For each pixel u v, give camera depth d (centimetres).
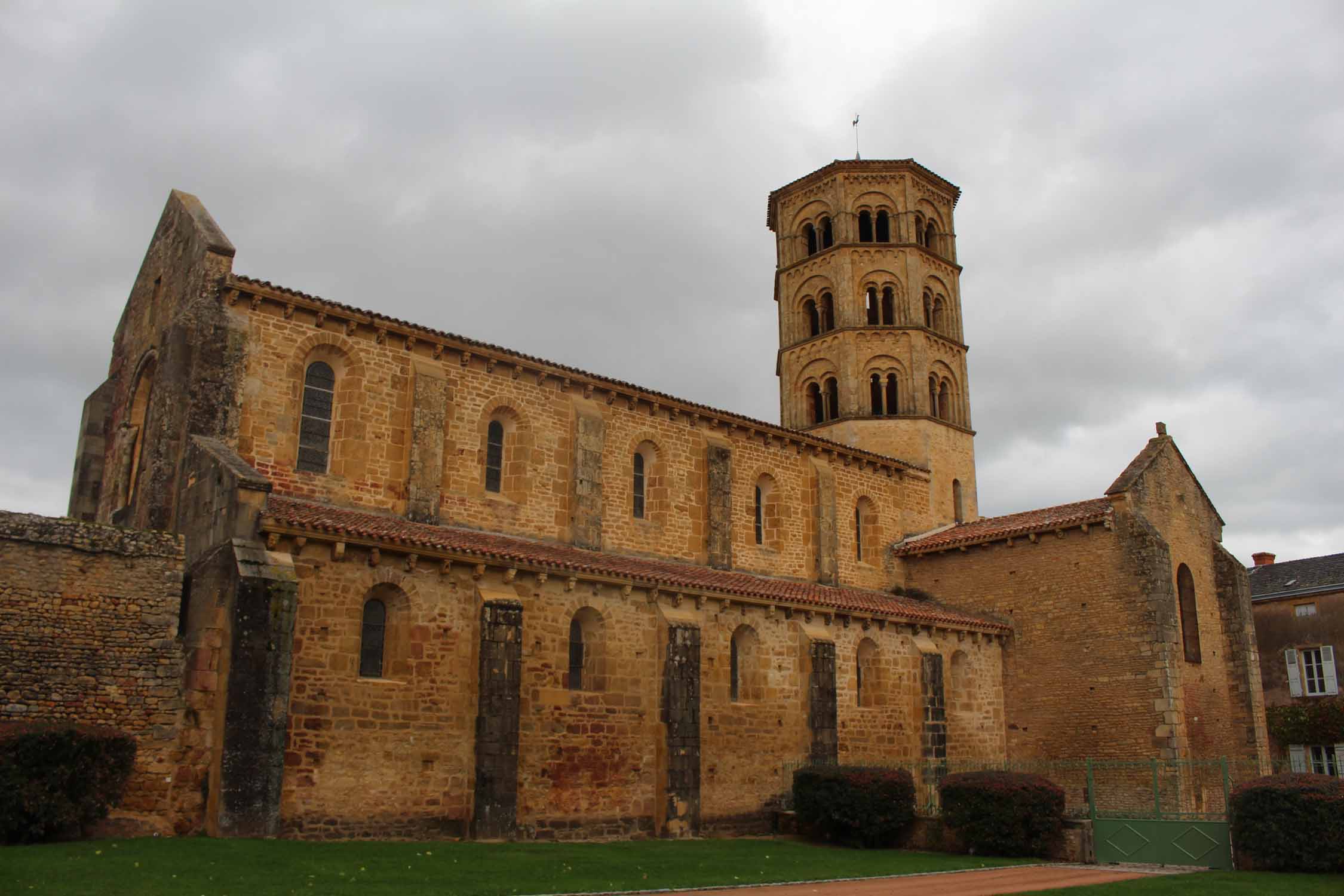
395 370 2825
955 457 4569
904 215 4750
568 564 2636
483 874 1775
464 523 2861
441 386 2864
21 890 1398
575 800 2558
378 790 2238
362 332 2786
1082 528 3591
